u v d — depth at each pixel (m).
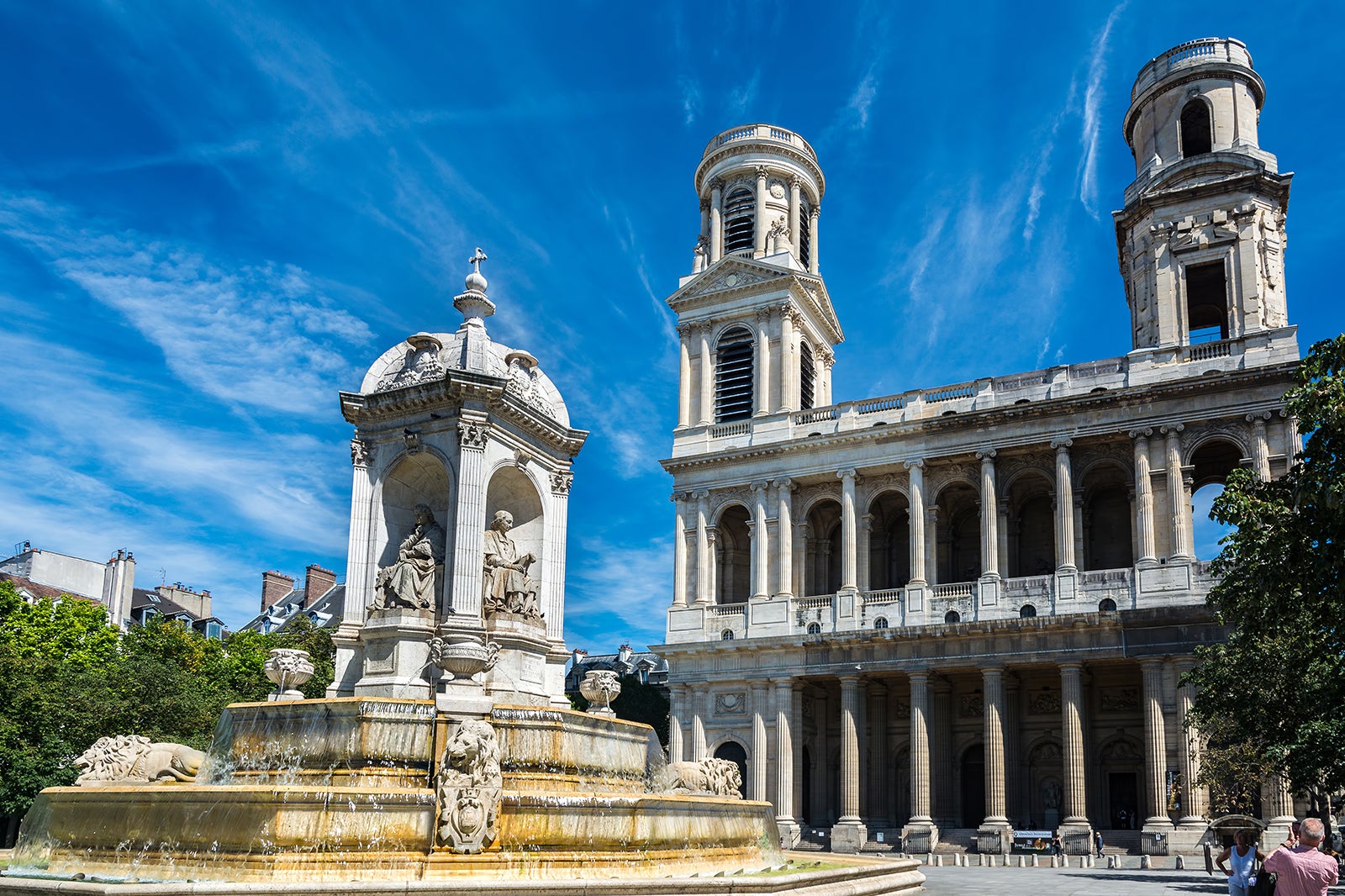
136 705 57.09
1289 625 31.97
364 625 27.34
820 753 75.50
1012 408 68.88
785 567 74.69
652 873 20.91
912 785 65.19
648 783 28.64
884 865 29.61
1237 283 67.75
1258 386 62.78
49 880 17.30
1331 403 24.62
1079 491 67.94
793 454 76.44
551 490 31.03
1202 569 61.81
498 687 27.06
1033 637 63.53
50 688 55.19
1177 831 56.44
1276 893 14.16
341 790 18.45
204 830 18.52
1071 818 60.38
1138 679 66.50
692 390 83.75
